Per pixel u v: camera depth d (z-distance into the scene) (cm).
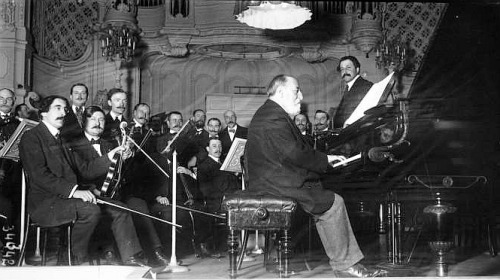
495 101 687
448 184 474
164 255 486
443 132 655
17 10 816
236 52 923
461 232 537
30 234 489
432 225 478
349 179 519
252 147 413
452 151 635
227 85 938
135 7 899
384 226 511
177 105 934
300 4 518
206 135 652
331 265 397
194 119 666
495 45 702
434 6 906
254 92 922
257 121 416
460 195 532
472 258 494
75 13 912
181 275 413
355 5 891
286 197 384
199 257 529
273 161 404
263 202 380
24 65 808
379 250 492
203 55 944
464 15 719
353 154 496
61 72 888
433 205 428
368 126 477
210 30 922
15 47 802
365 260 452
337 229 388
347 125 493
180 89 938
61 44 902
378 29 882
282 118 411
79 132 525
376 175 515
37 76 855
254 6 516
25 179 474
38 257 488
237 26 904
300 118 675
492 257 499
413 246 471
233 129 724
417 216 489
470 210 534
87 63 900
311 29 889
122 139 539
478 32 715
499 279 381
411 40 906
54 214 420
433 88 725
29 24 836
